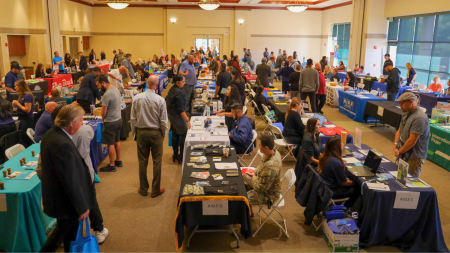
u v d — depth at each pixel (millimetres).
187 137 4875
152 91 4211
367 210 3332
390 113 7102
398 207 3305
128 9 20828
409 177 3646
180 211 3119
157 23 21094
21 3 13383
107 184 4906
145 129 4266
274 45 21281
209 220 3172
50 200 2502
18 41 13734
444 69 11562
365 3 14391
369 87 11508
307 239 3541
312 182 3475
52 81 10461
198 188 3266
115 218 3938
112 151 5316
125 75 10148
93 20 20844
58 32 15094
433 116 6430
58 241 2898
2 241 3135
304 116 6598
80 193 2479
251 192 3615
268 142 3410
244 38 21047
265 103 8141
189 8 20719
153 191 4477
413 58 13281
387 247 3414
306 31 21219
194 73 8281
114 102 5129
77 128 2539
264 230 3717
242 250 3334
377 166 3648
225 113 5988
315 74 8422
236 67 11070
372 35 14453
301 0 19609
